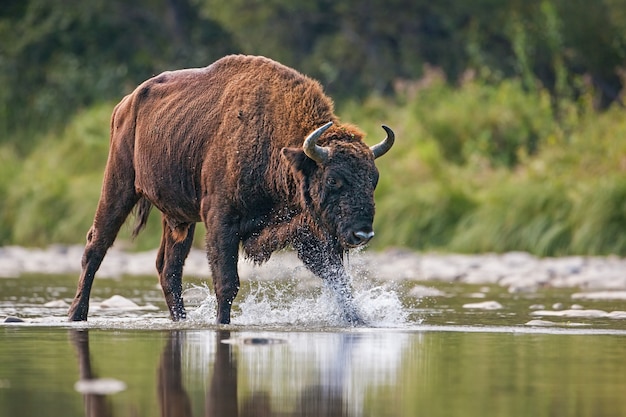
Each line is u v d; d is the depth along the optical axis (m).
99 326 34.12
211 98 37.72
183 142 37.69
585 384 23.33
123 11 128.75
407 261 70.88
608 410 20.66
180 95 38.75
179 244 39.78
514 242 75.06
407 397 21.80
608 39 104.31
